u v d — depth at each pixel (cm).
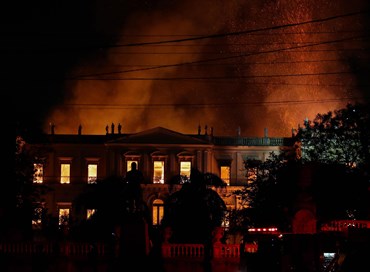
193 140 9181
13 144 6775
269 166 7412
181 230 6112
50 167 9162
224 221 7294
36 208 7256
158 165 9162
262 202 6488
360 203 5738
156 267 4234
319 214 5484
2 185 6550
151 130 9175
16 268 4503
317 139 7206
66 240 4953
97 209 5928
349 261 2448
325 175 5659
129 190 5334
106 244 4638
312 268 3102
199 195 6272
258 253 3478
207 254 4444
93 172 9225
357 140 6912
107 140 9219
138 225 4147
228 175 9288
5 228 5641
